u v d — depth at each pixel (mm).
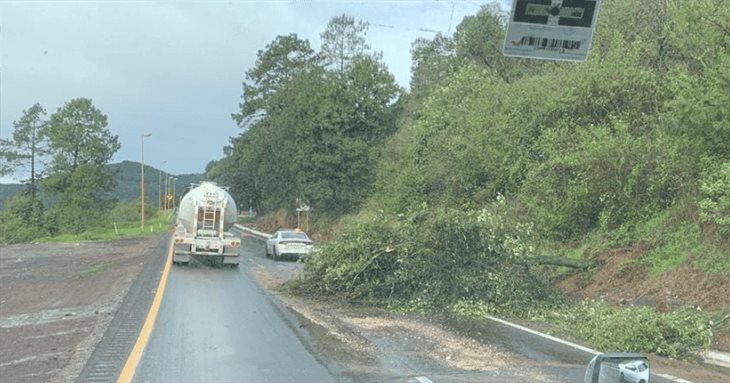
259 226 77250
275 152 60594
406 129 44938
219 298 17625
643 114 20922
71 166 100938
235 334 12453
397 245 16953
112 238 60156
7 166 99500
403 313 15719
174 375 9242
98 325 13594
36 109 100750
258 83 83250
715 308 14086
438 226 16766
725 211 15219
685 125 16438
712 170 16250
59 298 19078
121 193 164625
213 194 29609
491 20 44781
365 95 55250
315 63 66062
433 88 45906
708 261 15703
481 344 11914
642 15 23875
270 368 9727
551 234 22047
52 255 39250
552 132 22641
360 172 54250
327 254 17938
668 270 16688
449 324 14180
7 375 9531
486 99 28734
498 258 16875
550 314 15398
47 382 8953
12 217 86812
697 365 11094
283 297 17984
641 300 16016
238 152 80625
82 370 9539
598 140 20422
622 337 12000
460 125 29844
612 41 23156
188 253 28219
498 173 26688
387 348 11352
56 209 94625
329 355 10688
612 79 22094
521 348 11641
